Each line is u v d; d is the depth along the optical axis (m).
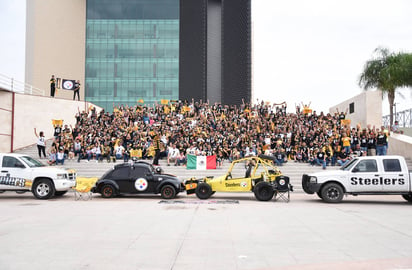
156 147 23.33
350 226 9.44
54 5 52.00
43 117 30.52
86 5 54.47
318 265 5.89
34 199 16.09
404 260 6.18
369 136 24.03
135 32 54.56
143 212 12.01
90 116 31.56
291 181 20.88
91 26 54.34
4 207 13.27
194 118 30.86
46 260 6.19
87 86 53.44
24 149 28.00
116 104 53.34
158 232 8.59
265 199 15.52
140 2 55.03
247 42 57.72
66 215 11.26
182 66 54.50
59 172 16.16
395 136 26.50
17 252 6.72
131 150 24.31
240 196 17.64
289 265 5.90
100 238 7.92
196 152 23.27
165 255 6.54
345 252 6.75
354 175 14.92
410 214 11.70
